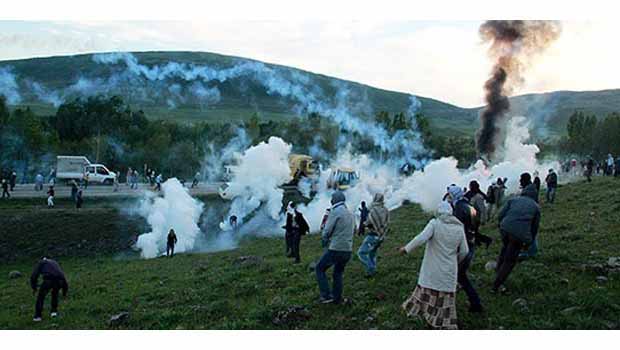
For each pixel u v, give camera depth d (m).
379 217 14.52
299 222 19.73
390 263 16.16
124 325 12.74
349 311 11.75
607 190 31.75
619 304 10.93
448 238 10.08
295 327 11.20
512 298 11.78
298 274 16.38
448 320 10.03
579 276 12.95
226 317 12.35
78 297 18.14
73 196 44.97
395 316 11.05
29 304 17.86
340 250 12.03
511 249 11.90
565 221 21.62
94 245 37.06
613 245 15.87
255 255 25.20
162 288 17.22
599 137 96.19
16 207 42.09
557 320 10.41
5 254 34.84
